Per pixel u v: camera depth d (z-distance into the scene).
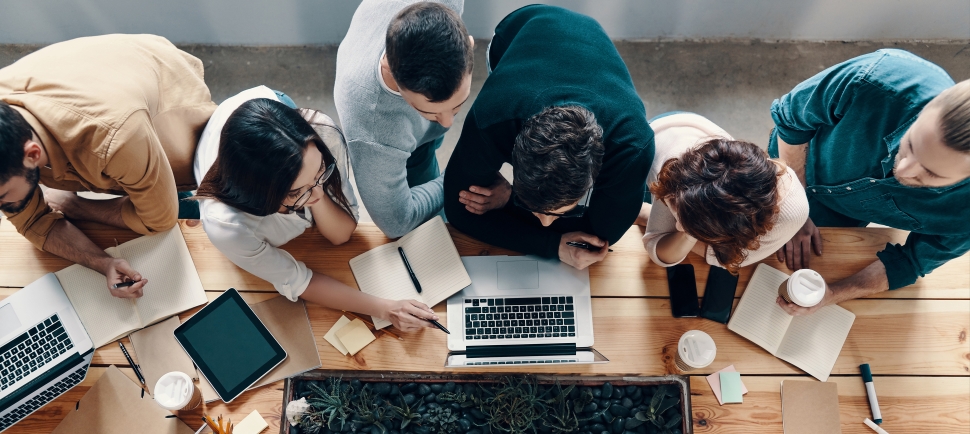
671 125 1.59
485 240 1.67
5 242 1.62
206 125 1.65
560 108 1.20
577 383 1.57
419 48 1.17
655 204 1.61
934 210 1.52
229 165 1.21
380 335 1.60
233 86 2.88
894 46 2.97
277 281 1.54
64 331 1.54
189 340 1.53
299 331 1.58
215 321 1.55
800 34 2.96
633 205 1.47
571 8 2.79
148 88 1.46
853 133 1.60
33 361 1.50
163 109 1.55
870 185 1.65
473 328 1.59
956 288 1.64
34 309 1.54
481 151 1.43
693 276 1.65
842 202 1.80
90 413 1.49
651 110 2.91
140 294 1.57
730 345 1.60
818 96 1.61
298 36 2.87
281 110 1.24
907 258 1.60
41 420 1.49
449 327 1.59
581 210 1.59
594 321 1.62
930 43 2.96
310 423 1.49
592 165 1.19
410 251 1.66
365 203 1.61
